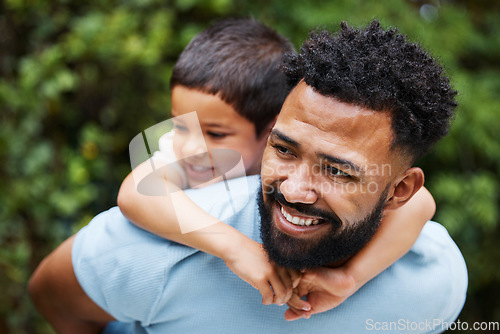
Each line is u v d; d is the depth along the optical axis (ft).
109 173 9.22
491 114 9.87
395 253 3.72
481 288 11.02
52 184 8.46
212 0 8.46
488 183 9.73
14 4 8.33
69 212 8.41
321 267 3.52
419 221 3.91
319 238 3.21
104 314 4.35
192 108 5.01
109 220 3.96
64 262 4.09
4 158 8.28
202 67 5.02
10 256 8.21
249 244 3.52
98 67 8.67
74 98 8.87
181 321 3.81
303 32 8.88
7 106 8.30
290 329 3.76
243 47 5.18
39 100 8.29
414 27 9.60
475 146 10.11
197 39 5.37
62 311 4.45
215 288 3.68
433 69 3.23
